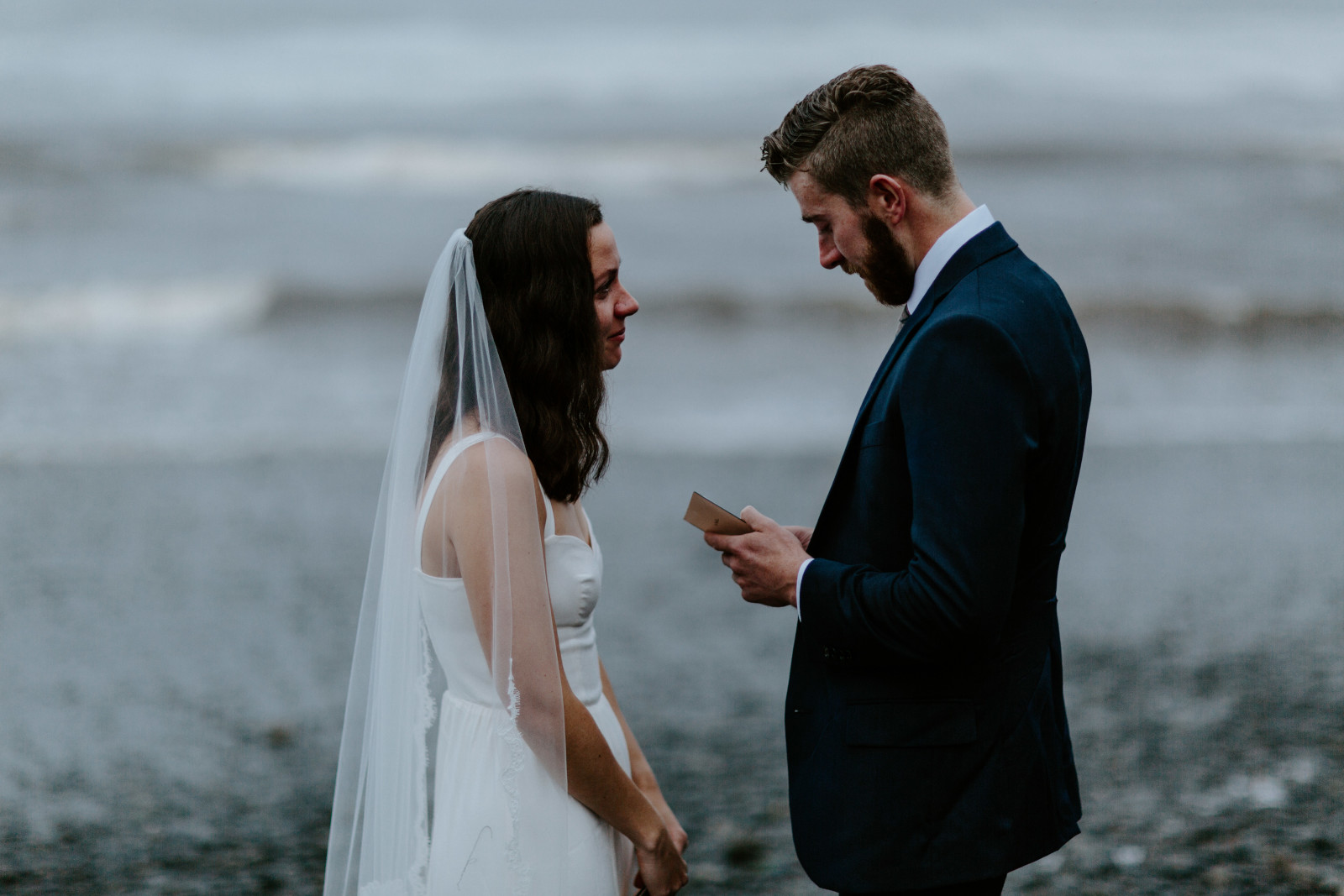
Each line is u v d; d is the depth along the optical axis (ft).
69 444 31.73
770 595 6.89
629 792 6.79
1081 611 21.03
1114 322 43.88
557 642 6.60
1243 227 55.52
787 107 81.61
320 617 21.16
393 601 6.77
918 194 6.61
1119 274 48.85
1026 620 6.68
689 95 85.71
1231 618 20.51
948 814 6.50
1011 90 85.76
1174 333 43.04
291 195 64.28
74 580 22.74
